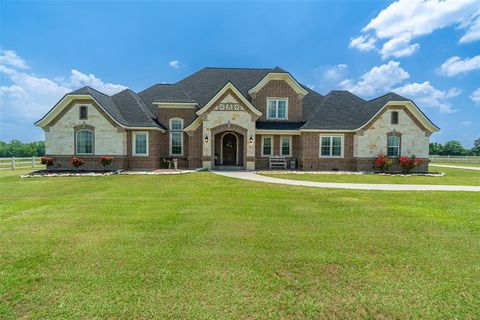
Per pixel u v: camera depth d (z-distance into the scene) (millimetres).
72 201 9945
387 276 4352
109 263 4727
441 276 4359
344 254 5199
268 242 5797
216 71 30484
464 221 7547
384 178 18500
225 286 4004
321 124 23828
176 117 25562
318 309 3482
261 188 13250
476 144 85375
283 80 26000
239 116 23125
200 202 9859
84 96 21219
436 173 22109
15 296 3713
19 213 8125
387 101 22922
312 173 21078
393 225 7129
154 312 3383
